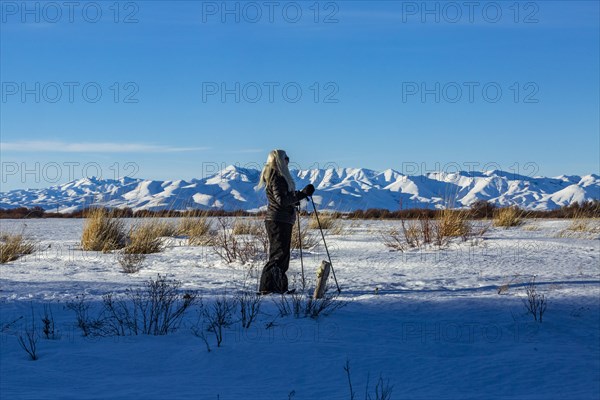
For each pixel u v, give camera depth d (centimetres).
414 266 1294
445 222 1816
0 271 1323
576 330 701
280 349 605
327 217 2412
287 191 946
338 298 882
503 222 2458
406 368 554
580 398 471
